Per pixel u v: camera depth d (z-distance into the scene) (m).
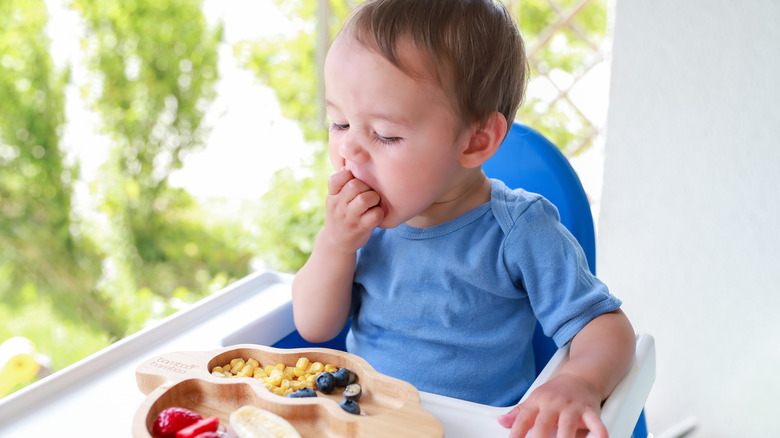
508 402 0.89
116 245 3.96
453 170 0.81
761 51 1.49
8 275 3.83
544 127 2.85
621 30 1.63
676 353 1.75
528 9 3.10
